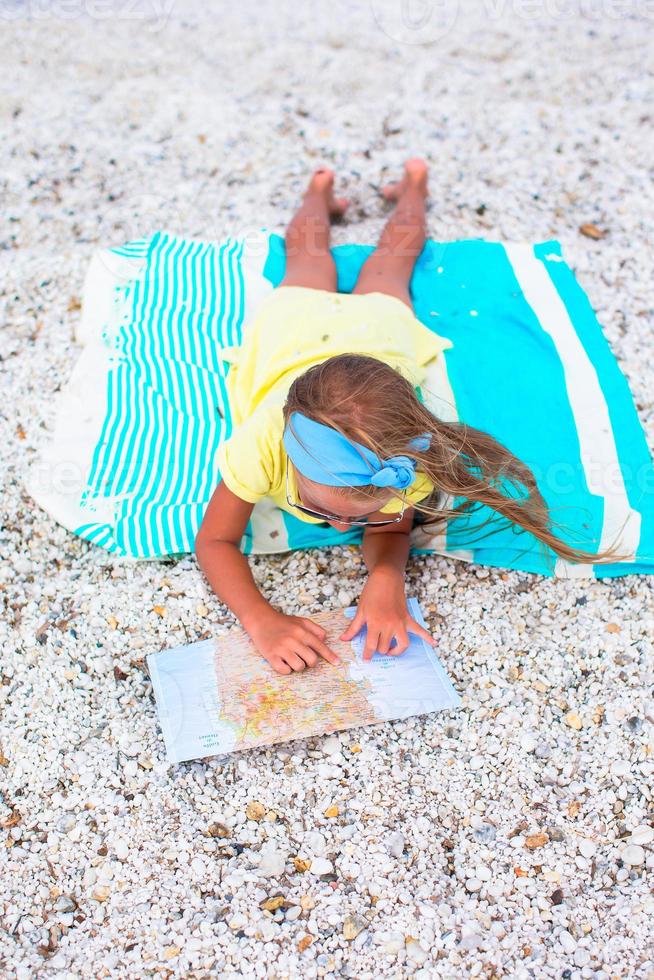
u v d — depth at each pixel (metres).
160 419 2.69
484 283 3.07
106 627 2.35
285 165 3.63
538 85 4.05
